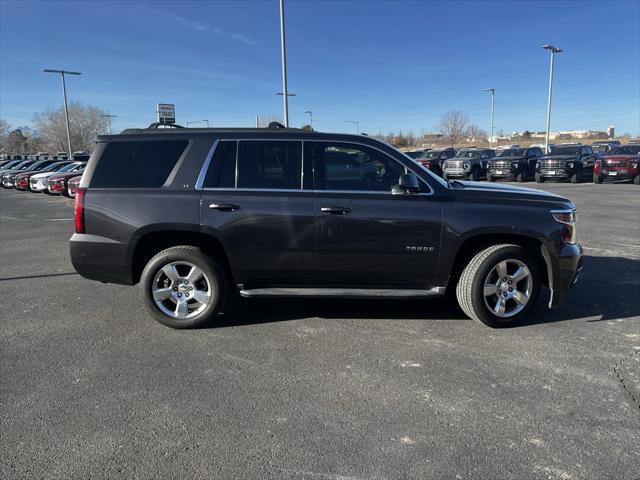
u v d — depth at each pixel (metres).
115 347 4.24
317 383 3.57
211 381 3.61
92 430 2.98
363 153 4.56
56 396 3.38
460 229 4.43
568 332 4.52
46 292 5.97
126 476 2.56
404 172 4.55
